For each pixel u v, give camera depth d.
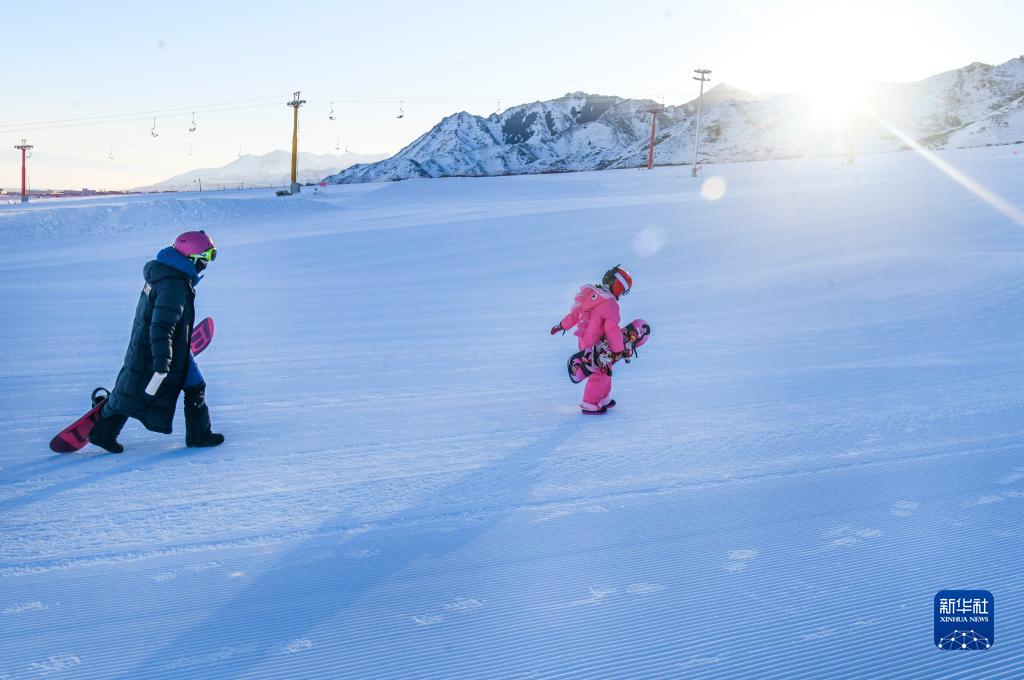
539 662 2.94
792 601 3.40
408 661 2.94
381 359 9.54
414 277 19.00
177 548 3.89
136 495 4.63
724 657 2.98
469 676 2.84
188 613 3.26
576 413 6.84
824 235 24.53
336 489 4.77
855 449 5.59
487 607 3.34
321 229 32.38
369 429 6.25
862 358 9.37
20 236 32.28
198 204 40.75
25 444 5.75
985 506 4.49
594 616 3.27
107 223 35.59
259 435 6.06
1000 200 31.88
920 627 3.19
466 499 4.61
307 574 3.62
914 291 14.50
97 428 5.39
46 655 2.94
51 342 10.59
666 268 19.59
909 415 6.53
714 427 6.25
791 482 4.90
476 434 6.09
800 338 10.91
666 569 3.70
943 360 9.10
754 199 38.22
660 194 57.44
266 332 11.64
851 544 3.99
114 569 3.65
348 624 3.19
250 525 4.20
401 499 4.61
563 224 29.81
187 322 5.46
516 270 19.97
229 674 2.84
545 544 3.98
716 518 4.33
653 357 9.59
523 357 9.73
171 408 5.48
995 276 15.05
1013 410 6.62
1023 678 2.86
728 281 17.12
